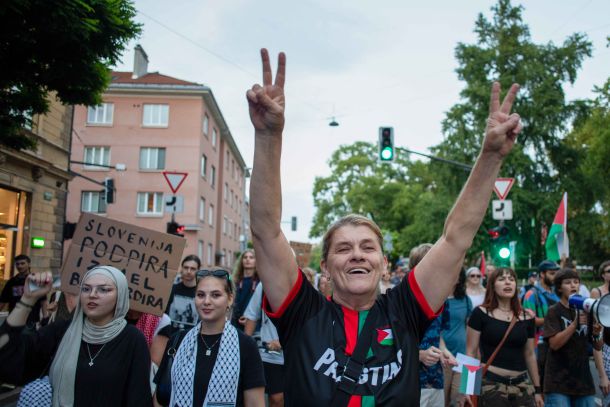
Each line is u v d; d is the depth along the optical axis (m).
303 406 1.89
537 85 30.66
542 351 5.71
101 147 30.81
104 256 4.32
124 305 3.18
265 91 2.01
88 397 2.96
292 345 2.04
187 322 5.66
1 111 7.96
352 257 2.11
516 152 29.06
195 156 30.92
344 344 1.99
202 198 32.59
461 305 5.43
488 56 31.62
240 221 53.47
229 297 3.51
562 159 30.67
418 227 32.31
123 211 30.16
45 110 8.55
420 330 2.12
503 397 4.53
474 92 30.92
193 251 30.31
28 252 15.02
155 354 4.29
